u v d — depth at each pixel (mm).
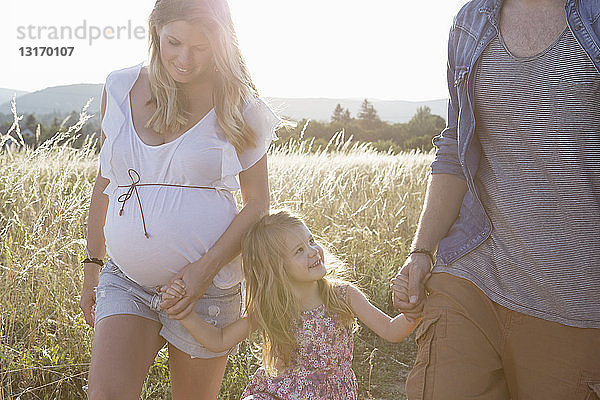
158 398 4266
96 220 3234
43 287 4684
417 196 9328
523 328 2311
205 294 3021
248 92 2961
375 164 9523
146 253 2885
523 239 2295
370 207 7633
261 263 2967
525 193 2295
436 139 2682
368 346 5566
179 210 2877
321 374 3041
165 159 2891
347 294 3115
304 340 3027
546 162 2244
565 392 2281
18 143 6121
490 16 2350
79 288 4801
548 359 2295
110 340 2783
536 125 2242
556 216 2252
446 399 2354
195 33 2742
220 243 2895
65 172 5824
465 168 2402
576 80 2184
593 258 2225
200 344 3012
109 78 3012
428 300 2502
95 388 2650
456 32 2490
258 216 3016
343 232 6844
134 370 2777
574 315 2240
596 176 2211
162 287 2891
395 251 7020
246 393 3121
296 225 3016
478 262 2406
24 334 4480
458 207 2594
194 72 2799
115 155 2934
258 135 2982
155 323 2969
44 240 4961
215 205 2939
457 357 2361
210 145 2881
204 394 3156
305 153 8273
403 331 2939
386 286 6160
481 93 2352
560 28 2238
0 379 4008
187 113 2891
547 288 2266
